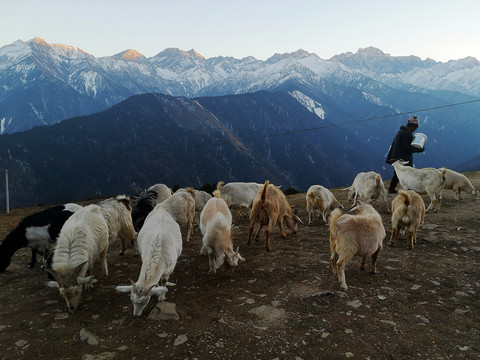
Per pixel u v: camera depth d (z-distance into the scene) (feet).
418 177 16.67
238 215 18.66
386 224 15.11
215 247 10.08
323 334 7.27
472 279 9.82
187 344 6.95
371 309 8.21
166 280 8.95
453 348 6.91
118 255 12.51
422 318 7.89
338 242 9.27
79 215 9.78
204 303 8.61
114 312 8.34
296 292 9.03
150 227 9.41
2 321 8.07
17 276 10.98
